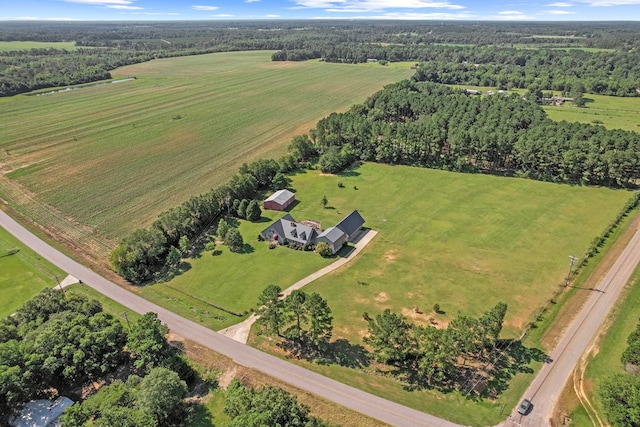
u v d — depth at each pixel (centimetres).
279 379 5556
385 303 6950
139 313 6850
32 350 5341
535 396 5222
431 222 9550
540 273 7644
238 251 8606
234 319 6712
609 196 10688
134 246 7988
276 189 11344
